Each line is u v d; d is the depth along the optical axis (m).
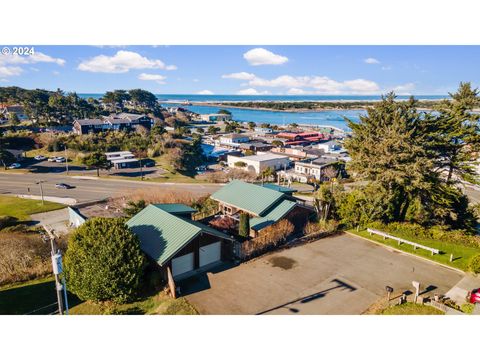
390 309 18.61
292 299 19.70
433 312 18.28
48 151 81.88
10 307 18.95
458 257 25.64
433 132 32.16
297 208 31.38
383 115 32.91
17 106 125.38
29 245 25.44
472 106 33.22
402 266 24.27
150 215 25.09
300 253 26.05
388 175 29.95
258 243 25.58
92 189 55.00
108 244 18.75
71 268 18.61
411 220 32.47
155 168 73.31
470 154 32.84
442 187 30.78
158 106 187.25
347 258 25.39
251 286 21.11
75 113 117.94
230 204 32.06
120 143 87.56
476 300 19.00
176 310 18.28
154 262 21.09
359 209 31.64
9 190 53.19
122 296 18.69
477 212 33.56
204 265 23.64
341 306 19.02
